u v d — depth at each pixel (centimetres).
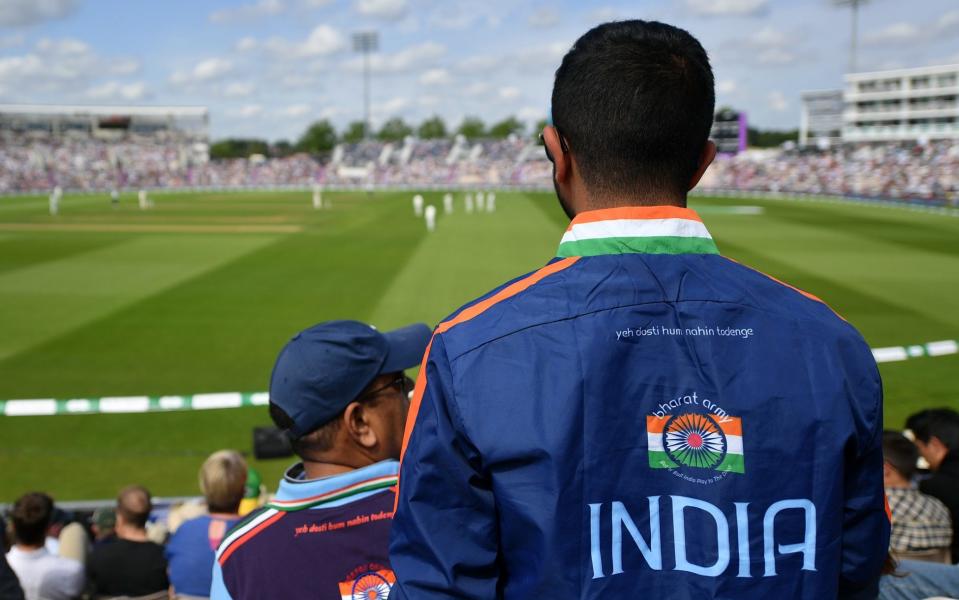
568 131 139
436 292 1909
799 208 5106
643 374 120
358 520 195
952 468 450
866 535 123
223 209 4862
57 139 9438
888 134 10244
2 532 497
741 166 7888
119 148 9325
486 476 119
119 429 1008
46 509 440
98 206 5153
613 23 143
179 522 553
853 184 6756
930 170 6744
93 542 612
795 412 118
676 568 116
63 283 2034
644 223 131
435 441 120
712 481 116
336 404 203
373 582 191
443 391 122
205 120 10394
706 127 137
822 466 116
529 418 116
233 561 196
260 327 1544
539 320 123
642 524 117
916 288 1989
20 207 5019
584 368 118
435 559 119
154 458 920
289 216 4272
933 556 386
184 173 8956
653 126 130
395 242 2970
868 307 1748
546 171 9000
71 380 1200
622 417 118
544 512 113
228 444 966
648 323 123
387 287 1977
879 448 123
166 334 1488
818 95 11275
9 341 1430
